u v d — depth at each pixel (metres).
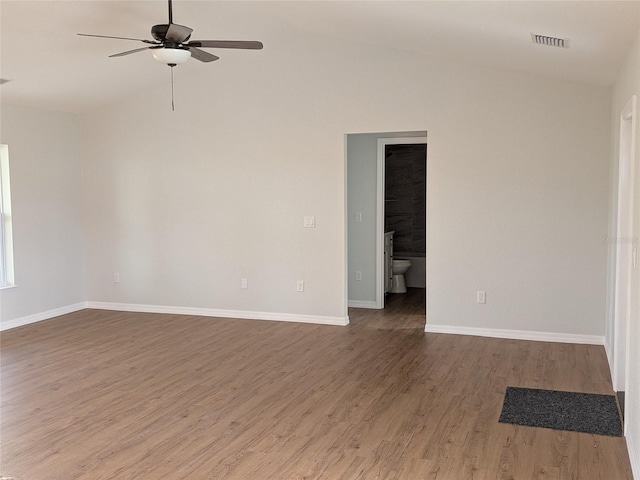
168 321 6.86
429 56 5.99
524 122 5.77
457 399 4.30
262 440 3.62
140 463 3.32
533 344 5.77
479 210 5.97
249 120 6.73
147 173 7.21
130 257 7.39
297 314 6.77
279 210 6.72
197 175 7.00
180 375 4.90
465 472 3.19
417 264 9.18
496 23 3.97
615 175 4.91
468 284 6.07
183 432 3.75
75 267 7.46
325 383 4.67
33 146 6.80
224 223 6.95
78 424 3.88
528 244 5.85
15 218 6.60
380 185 7.34
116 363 5.24
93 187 7.46
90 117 7.39
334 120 6.39
